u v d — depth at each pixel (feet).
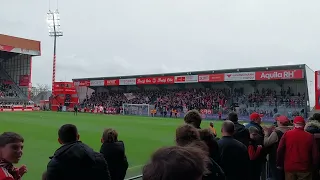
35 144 42.45
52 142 44.52
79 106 189.26
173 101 157.69
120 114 160.97
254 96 136.36
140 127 75.82
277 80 132.16
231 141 14.26
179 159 4.10
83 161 10.89
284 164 18.07
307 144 17.42
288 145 17.76
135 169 28.73
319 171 19.19
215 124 92.32
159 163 4.11
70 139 11.48
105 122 89.76
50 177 10.75
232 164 13.84
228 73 136.05
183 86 166.50
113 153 16.35
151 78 162.81
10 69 196.24
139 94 176.45
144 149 41.75
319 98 54.65
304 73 115.96
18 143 8.89
